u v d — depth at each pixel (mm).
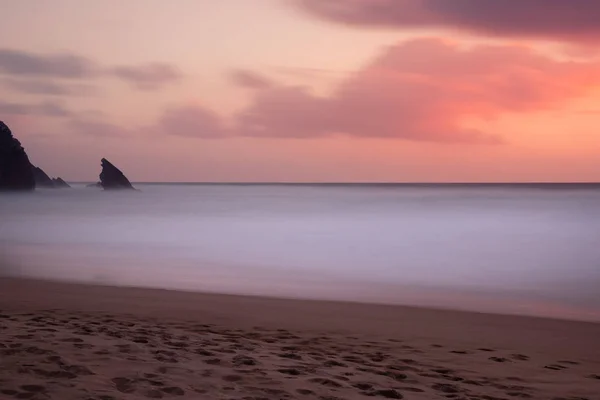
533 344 8508
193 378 5195
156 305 11336
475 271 19344
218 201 98250
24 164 126938
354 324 9797
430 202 87875
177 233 35375
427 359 7320
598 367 7137
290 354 6891
